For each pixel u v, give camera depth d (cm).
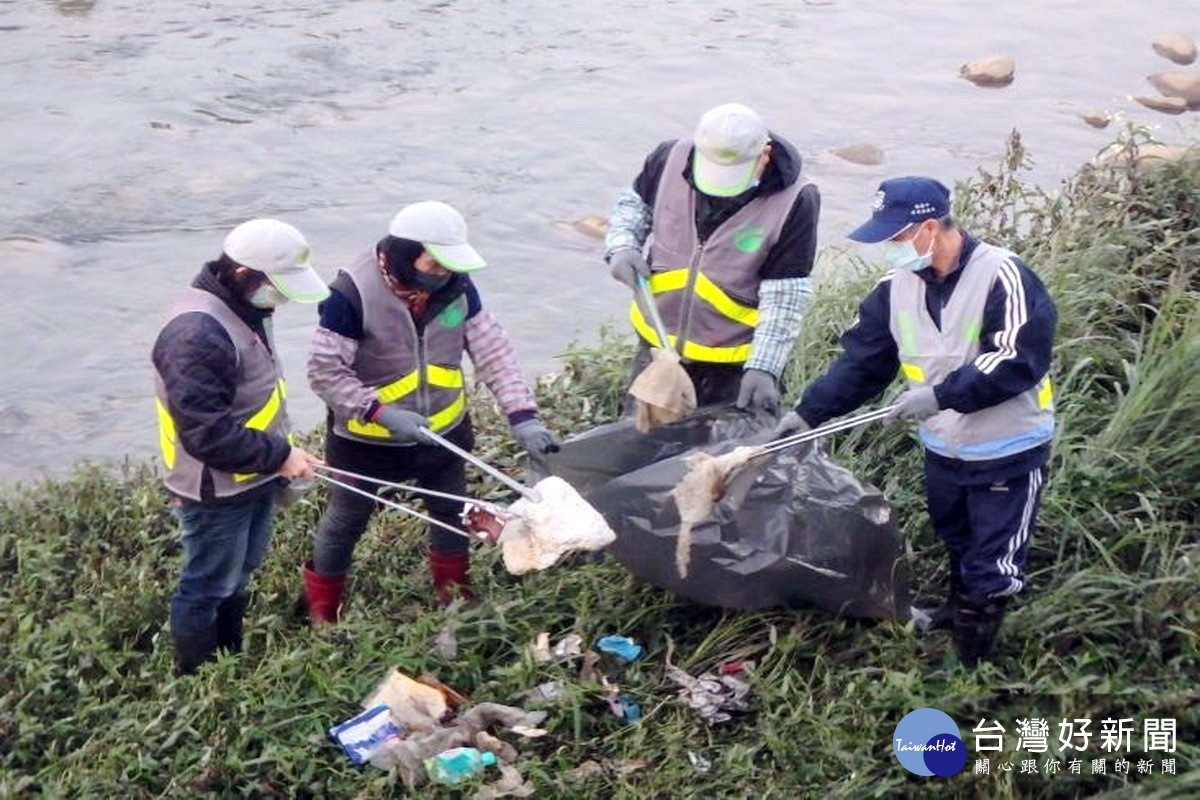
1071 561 686
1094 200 927
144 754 600
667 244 694
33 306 1179
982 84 1608
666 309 702
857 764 579
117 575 746
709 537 632
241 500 628
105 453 1001
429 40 1692
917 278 600
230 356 598
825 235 1274
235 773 589
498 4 1805
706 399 715
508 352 686
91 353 1123
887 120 1519
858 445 782
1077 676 598
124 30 1694
